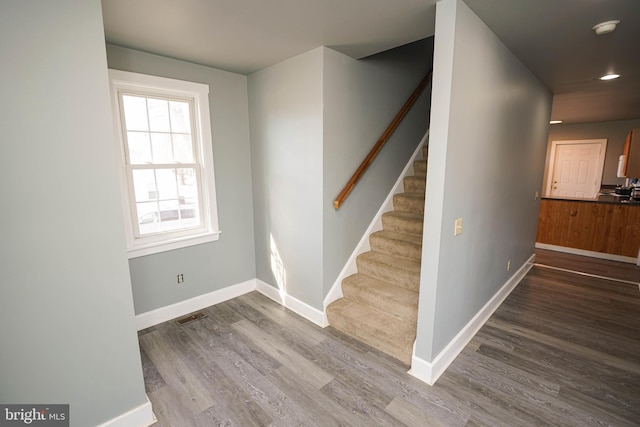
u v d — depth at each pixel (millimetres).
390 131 3088
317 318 2824
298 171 2787
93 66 1407
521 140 3115
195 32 2129
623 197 5340
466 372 2160
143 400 1740
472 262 2441
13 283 1312
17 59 1232
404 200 3357
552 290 3568
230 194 3234
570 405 1859
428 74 3729
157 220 2828
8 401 1364
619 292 3514
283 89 2795
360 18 1922
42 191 1339
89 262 1488
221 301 3301
